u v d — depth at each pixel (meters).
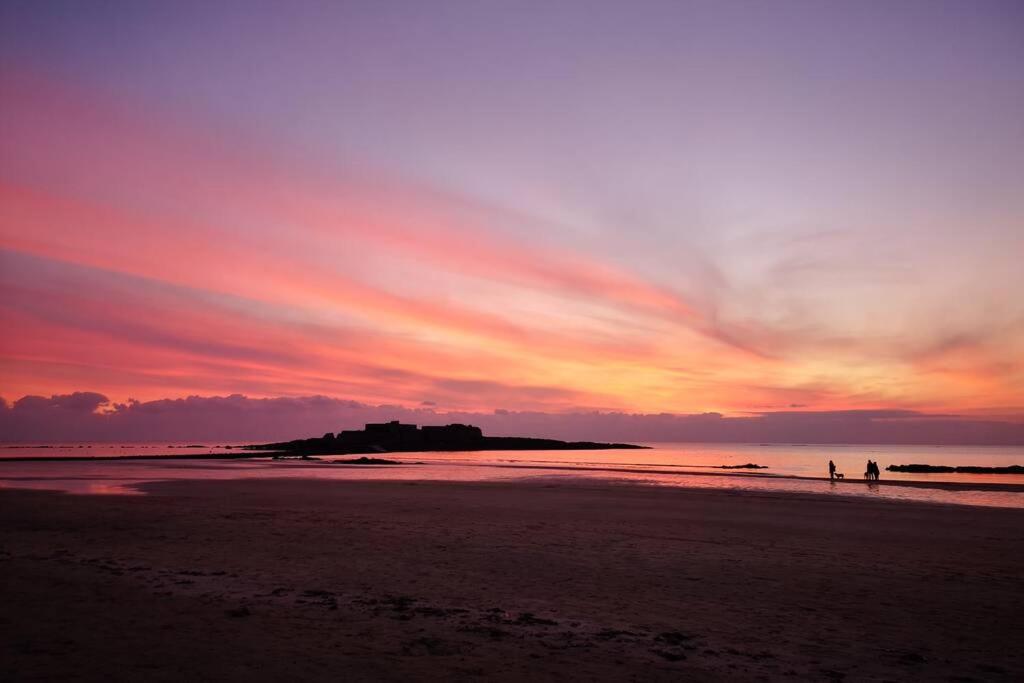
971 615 9.27
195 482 34.00
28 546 13.91
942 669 7.13
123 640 7.56
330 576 11.29
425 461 75.00
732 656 7.45
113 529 16.39
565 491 29.27
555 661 7.17
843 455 121.12
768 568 12.37
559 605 9.63
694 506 23.03
